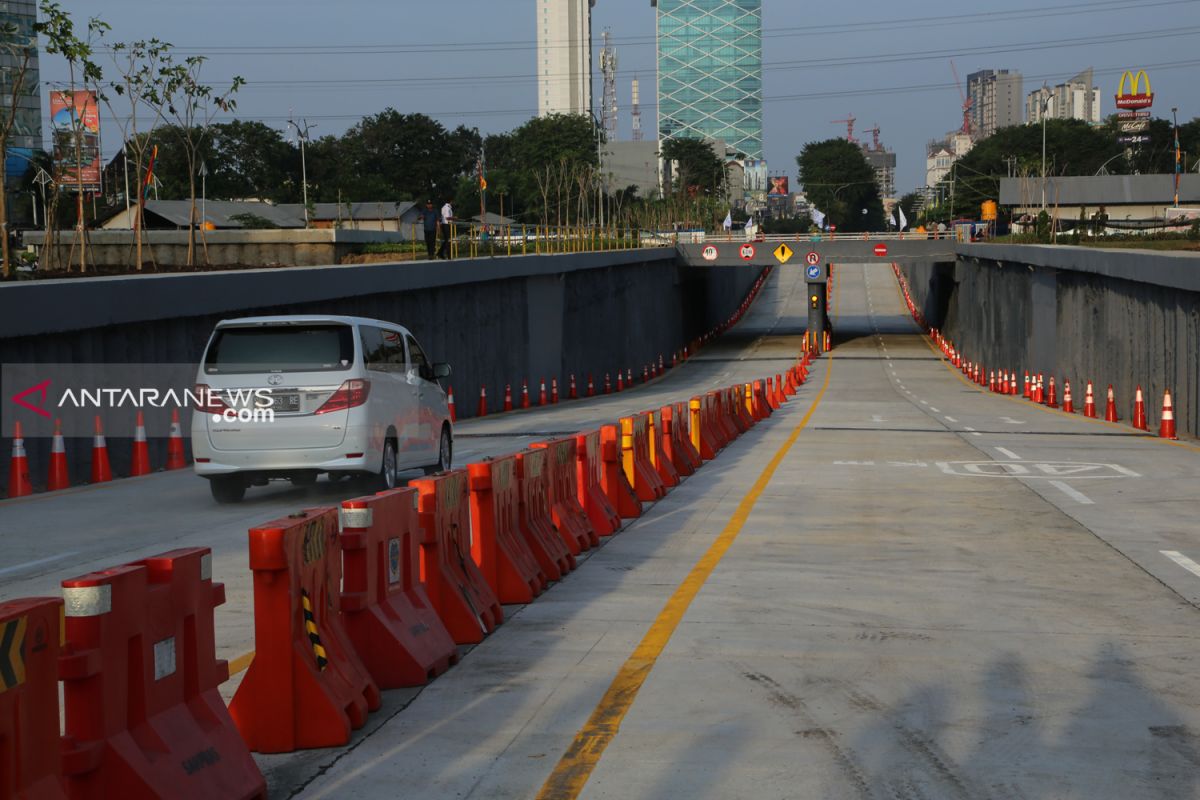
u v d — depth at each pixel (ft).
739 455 73.15
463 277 134.00
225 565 36.65
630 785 18.19
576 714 21.76
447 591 27.09
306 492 56.59
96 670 14.35
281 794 17.80
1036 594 32.22
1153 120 569.64
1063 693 23.08
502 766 19.03
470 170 546.26
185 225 237.25
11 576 35.55
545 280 170.81
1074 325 140.05
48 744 13.08
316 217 299.58
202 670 16.93
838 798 17.62
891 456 71.61
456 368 134.31
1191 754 19.61
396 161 460.96
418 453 56.59
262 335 49.98
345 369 49.62
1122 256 113.29
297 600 20.08
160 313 75.36
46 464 65.82
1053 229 260.21
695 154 600.39
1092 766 19.01
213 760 16.34
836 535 42.34
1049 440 84.17
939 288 304.09
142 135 213.05
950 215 519.19
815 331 276.41
